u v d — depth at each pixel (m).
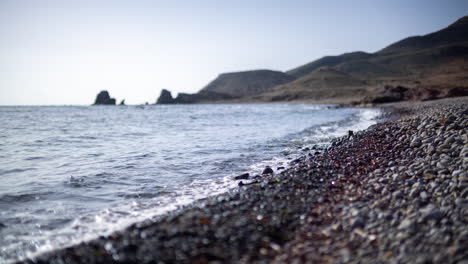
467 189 2.71
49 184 3.40
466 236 2.10
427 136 4.36
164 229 2.52
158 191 3.29
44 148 5.10
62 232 2.63
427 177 3.06
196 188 3.36
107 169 3.90
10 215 2.82
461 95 20.75
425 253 1.97
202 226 2.54
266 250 2.21
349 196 2.90
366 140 4.89
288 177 3.40
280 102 58.19
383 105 22.55
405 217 2.53
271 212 2.71
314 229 2.52
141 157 4.48
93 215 2.84
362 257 2.02
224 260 2.09
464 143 3.68
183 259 2.09
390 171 3.34
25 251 2.41
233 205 2.82
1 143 5.58
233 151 4.88
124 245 2.30
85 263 2.11
